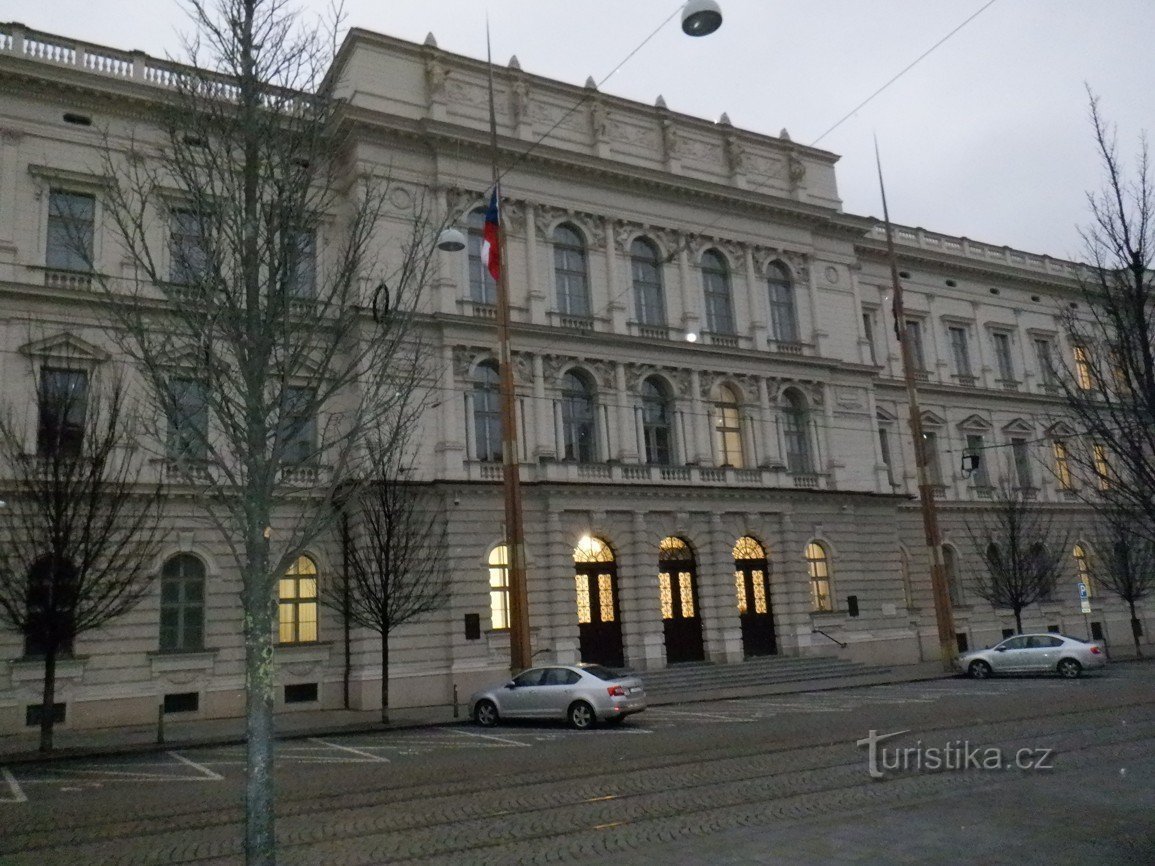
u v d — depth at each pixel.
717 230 39.75
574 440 34.66
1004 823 10.58
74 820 13.02
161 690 27.11
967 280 50.47
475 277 34.03
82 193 29.09
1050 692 25.94
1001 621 45.81
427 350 30.58
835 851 9.73
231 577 28.66
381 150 32.78
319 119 11.78
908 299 48.00
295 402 11.15
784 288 41.72
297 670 29.12
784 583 37.28
